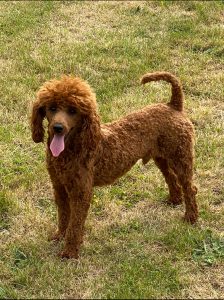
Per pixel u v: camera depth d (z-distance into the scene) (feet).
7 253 7.80
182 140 8.05
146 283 7.21
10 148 9.92
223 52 13.19
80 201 7.47
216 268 7.60
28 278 7.36
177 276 7.37
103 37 13.91
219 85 11.90
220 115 11.01
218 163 9.61
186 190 8.27
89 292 7.15
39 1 15.98
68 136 7.17
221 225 8.36
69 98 6.95
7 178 9.23
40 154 9.73
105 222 8.42
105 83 11.89
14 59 12.89
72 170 7.30
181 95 8.23
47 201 8.86
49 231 8.19
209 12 15.12
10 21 14.62
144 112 7.99
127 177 9.36
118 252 7.82
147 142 7.89
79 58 12.85
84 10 15.61
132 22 14.84
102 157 7.54
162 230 8.27
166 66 12.62
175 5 15.74
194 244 7.91
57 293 7.15
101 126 7.71
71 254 7.66
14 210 8.55
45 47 13.34
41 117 7.41
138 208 8.75
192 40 13.67
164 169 8.60
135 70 12.39
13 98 11.35
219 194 9.05
